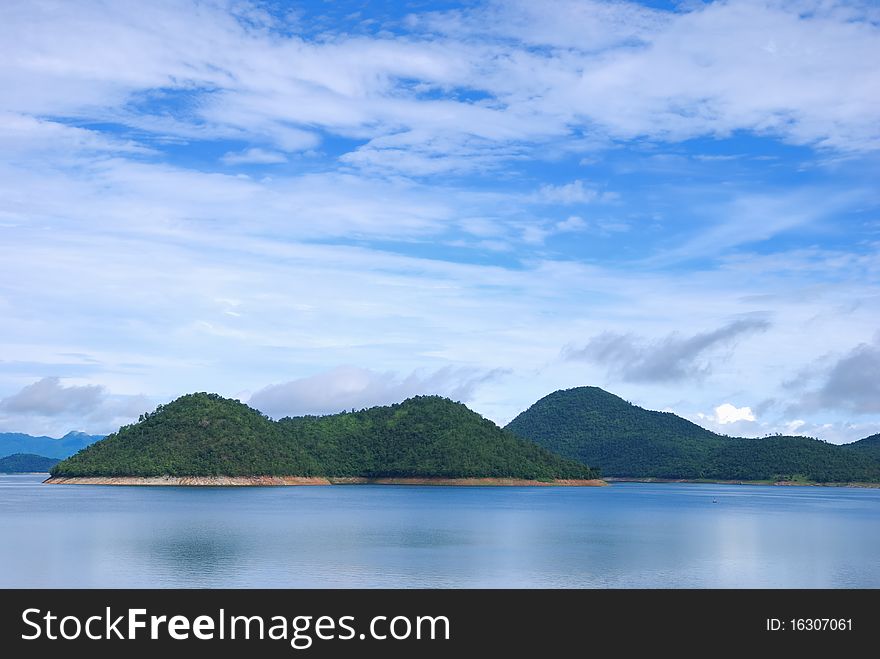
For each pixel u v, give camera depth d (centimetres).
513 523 13450
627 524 13625
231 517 13825
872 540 11062
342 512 15475
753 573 7950
